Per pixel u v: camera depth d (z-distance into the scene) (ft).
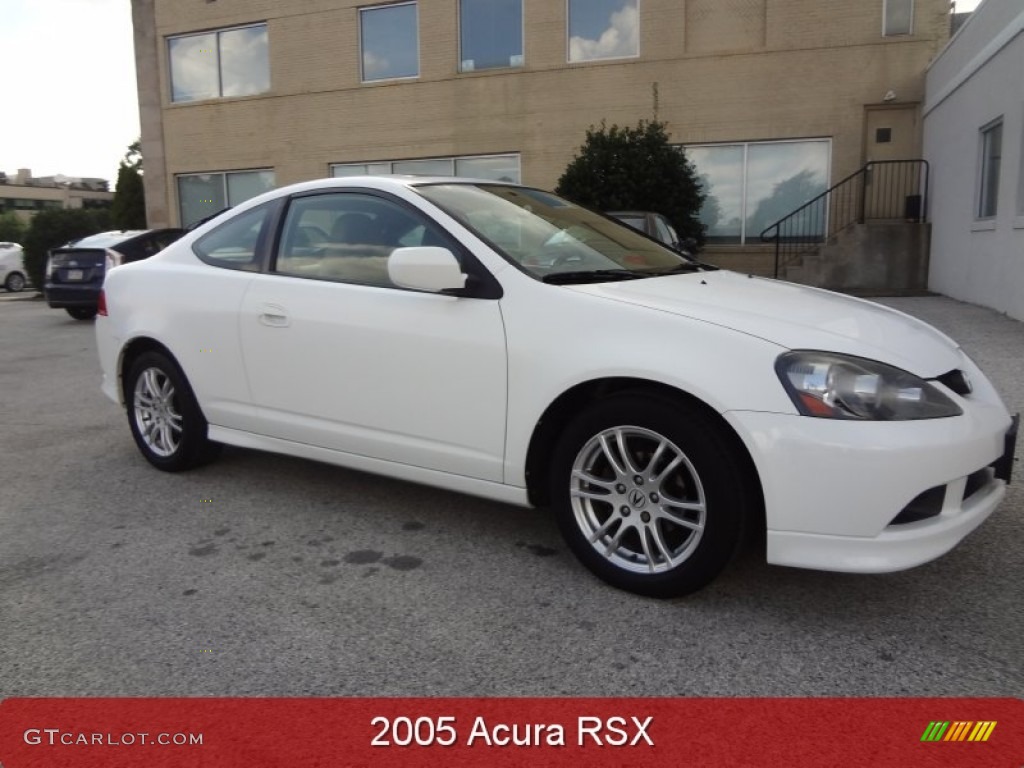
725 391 8.80
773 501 8.68
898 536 8.48
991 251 33.04
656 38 47.96
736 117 47.32
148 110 61.82
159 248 42.96
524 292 10.33
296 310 12.33
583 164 44.83
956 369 9.68
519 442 10.32
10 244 78.64
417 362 11.05
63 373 26.81
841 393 8.55
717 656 8.58
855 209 46.44
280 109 57.47
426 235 11.34
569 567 10.77
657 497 9.53
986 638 8.84
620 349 9.42
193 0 58.90
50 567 11.07
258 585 10.41
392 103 54.13
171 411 14.76
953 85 38.17
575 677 8.26
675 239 32.48
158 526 12.50
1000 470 9.50
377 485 14.17
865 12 44.70
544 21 49.85
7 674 8.49
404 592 10.14
